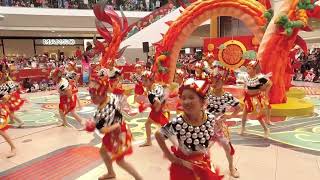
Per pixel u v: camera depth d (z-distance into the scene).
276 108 7.15
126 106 8.22
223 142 3.37
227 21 18.06
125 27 13.89
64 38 24.17
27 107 9.52
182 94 2.34
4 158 4.86
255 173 4.06
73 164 4.54
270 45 7.33
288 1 7.22
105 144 3.60
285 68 7.67
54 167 4.45
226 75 3.95
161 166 4.36
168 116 5.09
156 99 4.82
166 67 9.73
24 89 13.24
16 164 4.60
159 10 17.64
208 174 2.44
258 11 8.48
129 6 19.86
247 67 5.63
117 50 13.71
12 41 22.62
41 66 15.61
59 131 6.42
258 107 5.52
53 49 24.20
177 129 2.38
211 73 3.85
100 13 13.48
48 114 8.34
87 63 14.73
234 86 12.60
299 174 4.02
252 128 6.23
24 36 22.16
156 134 2.43
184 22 9.58
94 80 3.46
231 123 6.60
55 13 18.44
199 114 2.38
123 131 3.57
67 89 6.39
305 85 13.41
